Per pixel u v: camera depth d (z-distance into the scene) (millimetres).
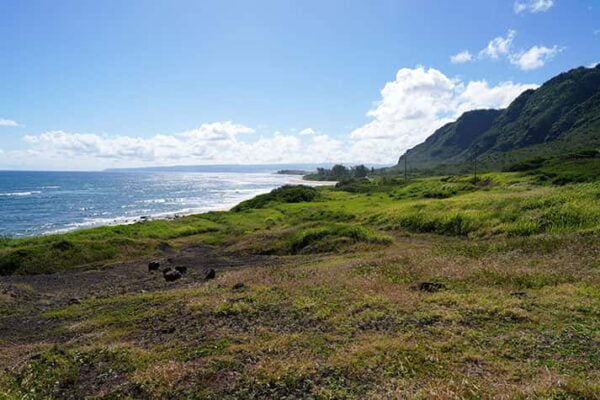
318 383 9570
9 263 33031
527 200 38406
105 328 15375
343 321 13461
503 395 7910
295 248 36219
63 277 30094
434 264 21000
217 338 12836
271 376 9883
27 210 100875
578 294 14359
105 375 10961
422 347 10852
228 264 32250
